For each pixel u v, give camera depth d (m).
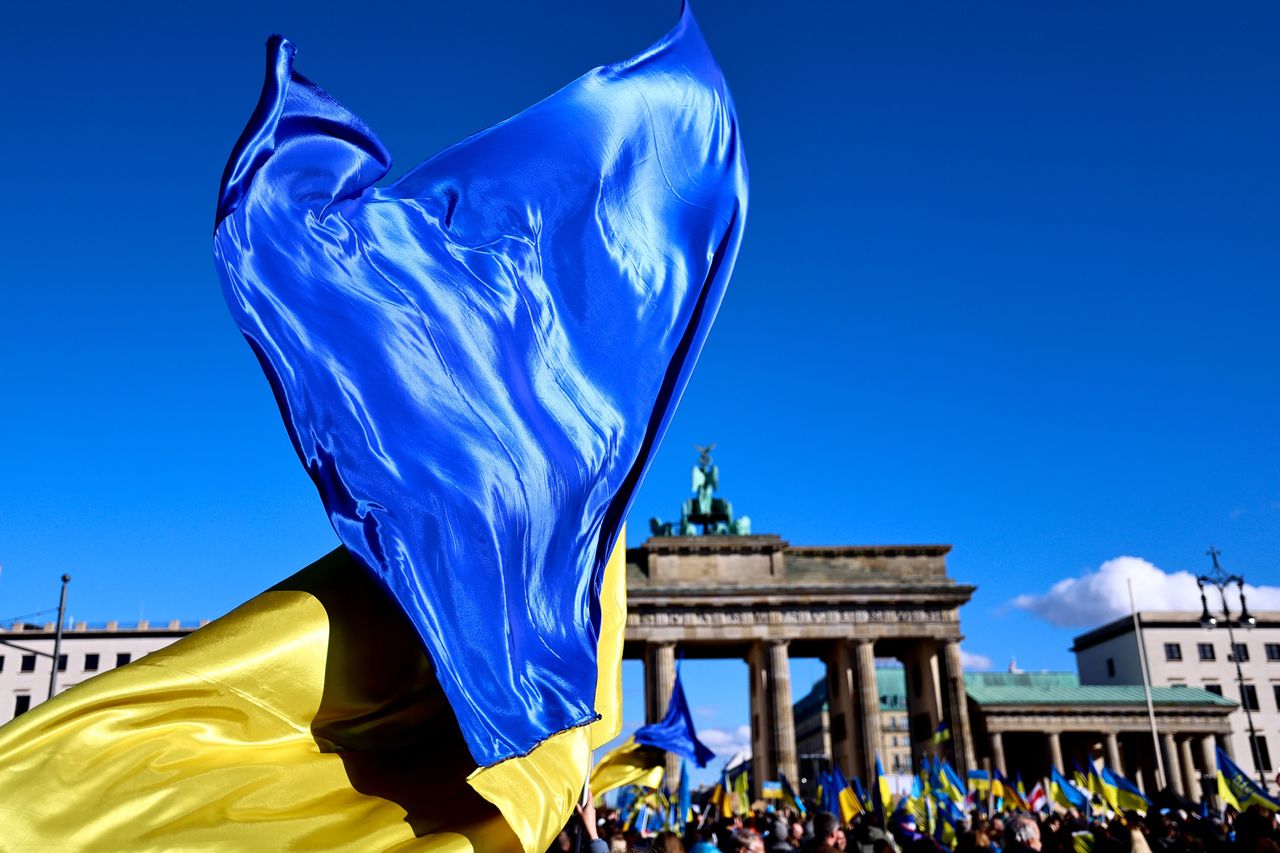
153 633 129.00
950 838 26.83
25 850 5.22
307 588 6.91
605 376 9.28
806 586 107.06
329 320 7.23
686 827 23.84
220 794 5.89
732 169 11.59
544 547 8.03
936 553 111.44
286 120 7.21
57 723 5.63
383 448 7.12
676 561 110.00
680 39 11.59
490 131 9.52
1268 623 140.00
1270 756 134.38
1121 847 17.16
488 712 6.78
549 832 6.90
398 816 6.36
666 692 104.81
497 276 8.67
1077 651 155.38
